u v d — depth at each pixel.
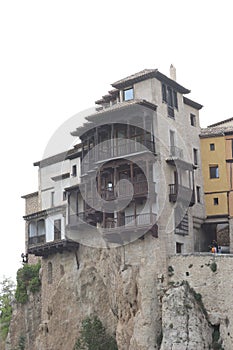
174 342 55.06
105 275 65.50
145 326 57.91
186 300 56.66
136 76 65.94
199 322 55.88
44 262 73.88
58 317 69.31
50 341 69.31
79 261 69.25
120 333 59.81
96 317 65.69
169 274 59.59
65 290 69.62
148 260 60.56
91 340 62.97
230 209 68.19
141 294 59.50
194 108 72.19
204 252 64.88
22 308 77.75
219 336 56.16
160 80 66.12
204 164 70.50
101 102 71.12
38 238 74.50
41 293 74.81
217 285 57.34
